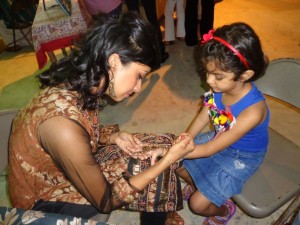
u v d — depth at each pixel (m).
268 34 2.89
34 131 0.71
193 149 0.89
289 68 1.06
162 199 0.92
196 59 2.66
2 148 0.99
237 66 0.84
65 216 0.62
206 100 1.11
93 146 0.81
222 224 1.29
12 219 0.62
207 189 1.03
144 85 2.40
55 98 0.71
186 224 1.40
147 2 2.23
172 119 2.05
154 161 0.94
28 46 3.50
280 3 3.51
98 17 0.72
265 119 0.99
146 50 0.68
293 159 1.10
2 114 0.96
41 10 2.14
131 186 0.79
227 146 1.00
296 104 1.08
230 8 3.53
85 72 0.69
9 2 3.17
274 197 0.97
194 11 2.63
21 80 2.84
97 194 0.77
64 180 0.88
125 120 2.08
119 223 1.43
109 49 0.65
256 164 1.05
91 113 0.82
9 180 0.85
